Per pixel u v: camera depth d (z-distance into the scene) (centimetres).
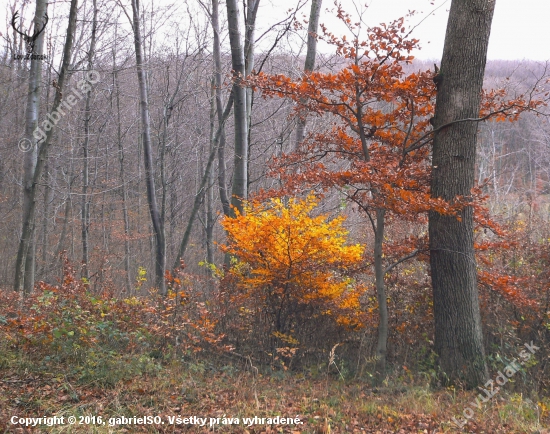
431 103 825
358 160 783
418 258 883
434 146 784
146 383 618
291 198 836
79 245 2178
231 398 615
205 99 1647
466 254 762
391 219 929
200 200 1201
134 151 2150
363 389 723
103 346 704
